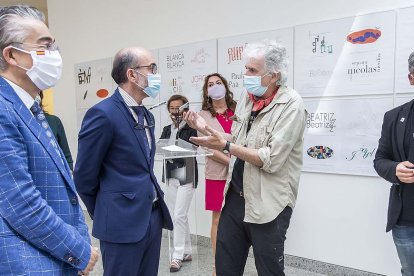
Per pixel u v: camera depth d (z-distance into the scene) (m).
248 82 1.67
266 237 1.65
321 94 2.73
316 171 2.78
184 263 2.99
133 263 1.57
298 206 2.90
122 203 1.54
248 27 3.12
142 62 1.62
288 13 2.88
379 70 2.46
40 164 1.03
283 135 1.58
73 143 4.89
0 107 0.94
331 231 2.75
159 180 2.82
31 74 1.05
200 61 3.46
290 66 2.87
